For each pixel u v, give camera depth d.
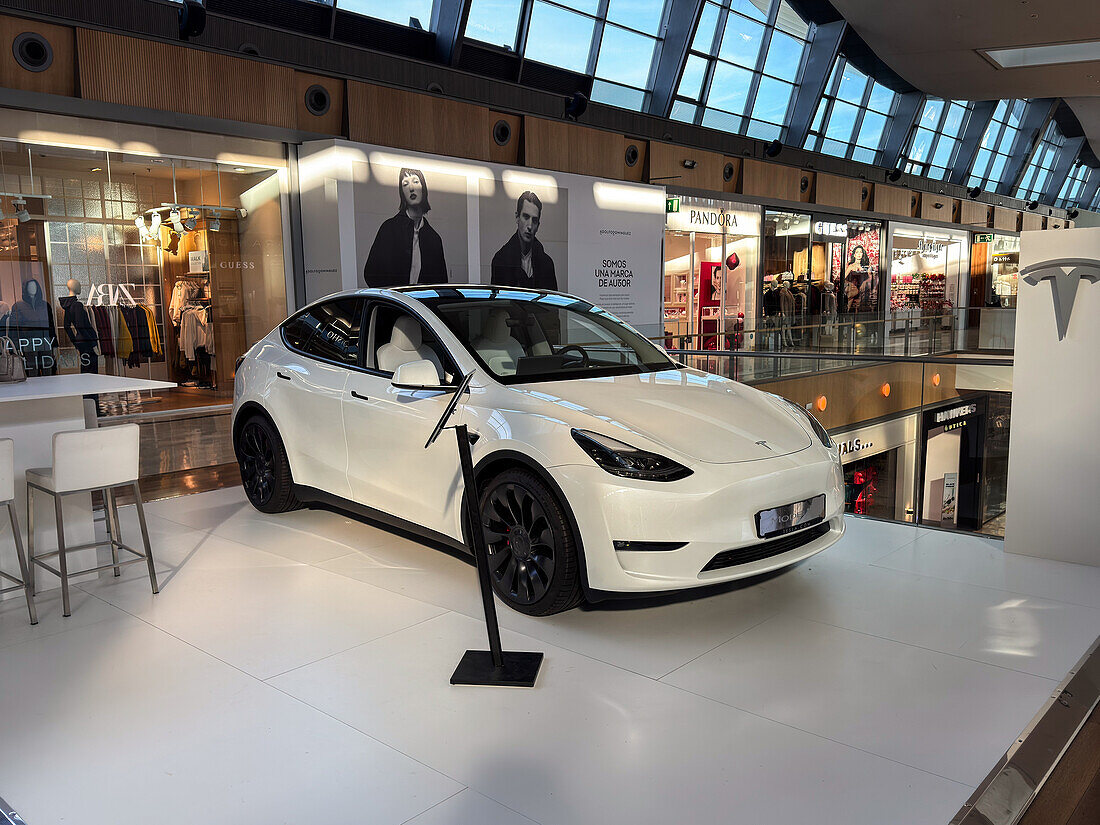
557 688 2.55
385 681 2.62
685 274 12.66
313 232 7.56
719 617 3.11
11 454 3.07
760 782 2.04
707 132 12.00
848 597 3.29
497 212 8.73
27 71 5.63
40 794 2.03
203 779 2.08
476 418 3.24
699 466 2.83
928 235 19.73
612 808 1.94
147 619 3.17
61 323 6.15
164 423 6.88
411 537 4.21
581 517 2.84
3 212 5.80
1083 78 15.12
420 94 8.08
